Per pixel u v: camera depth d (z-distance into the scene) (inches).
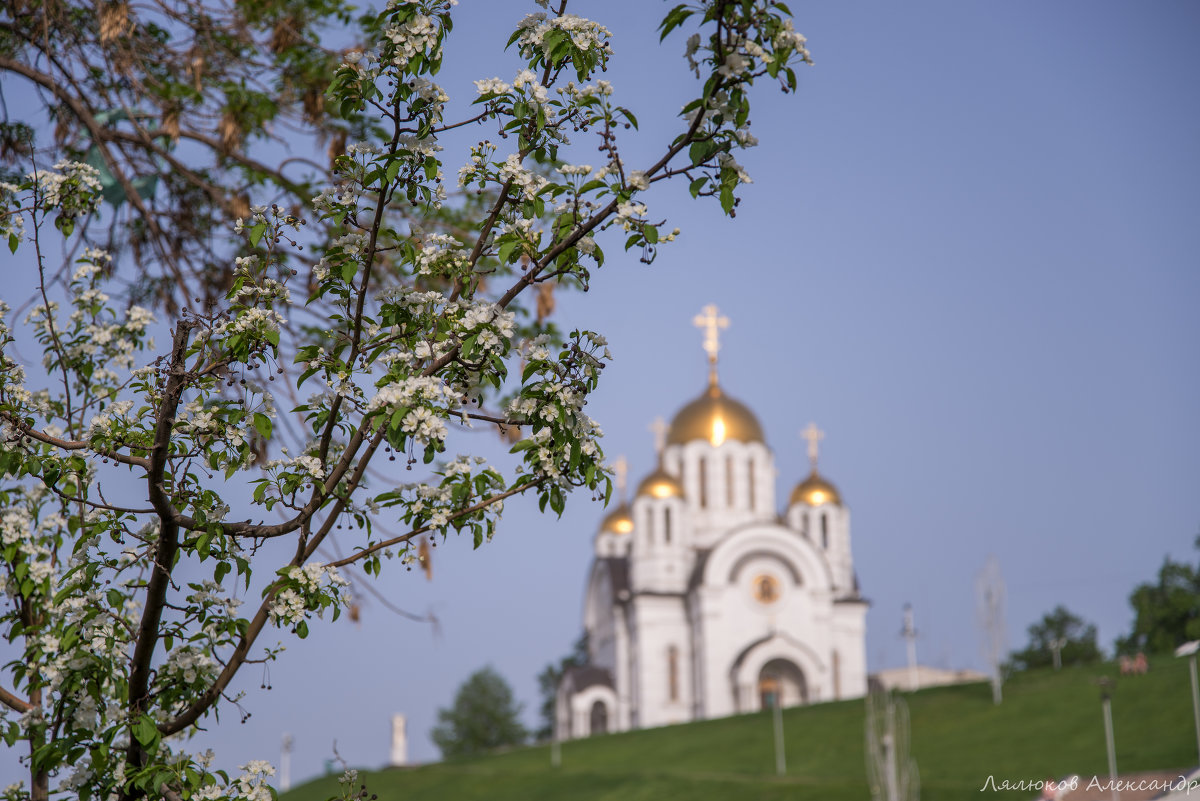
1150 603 4672.7
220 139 658.8
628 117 327.6
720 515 3971.5
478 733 5068.9
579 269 340.8
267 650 360.8
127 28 611.5
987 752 2662.4
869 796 2471.7
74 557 370.6
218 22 658.8
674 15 309.9
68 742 354.0
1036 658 5251.0
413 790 3275.1
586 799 2876.5
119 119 637.9
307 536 346.3
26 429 357.1
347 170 339.6
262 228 339.0
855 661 3796.8
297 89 681.6
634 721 3786.9
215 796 343.6
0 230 408.5
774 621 3703.3
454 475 344.5
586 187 321.1
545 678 5182.1
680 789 2790.4
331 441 362.3
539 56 333.4
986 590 3164.4
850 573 4008.4
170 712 368.8
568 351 334.6
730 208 317.7
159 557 338.0
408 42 322.0
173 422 331.9
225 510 345.1
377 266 624.7
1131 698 2827.3
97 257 478.6
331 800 361.7
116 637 366.3
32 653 400.5
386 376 329.4
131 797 348.2
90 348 460.8
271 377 349.4
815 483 4097.0
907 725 2925.7
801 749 2987.2
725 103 314.0
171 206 673.6
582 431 334.3
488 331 324.5
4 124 613.0
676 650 3769.7
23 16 594.6
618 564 4116.6
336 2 682.8
